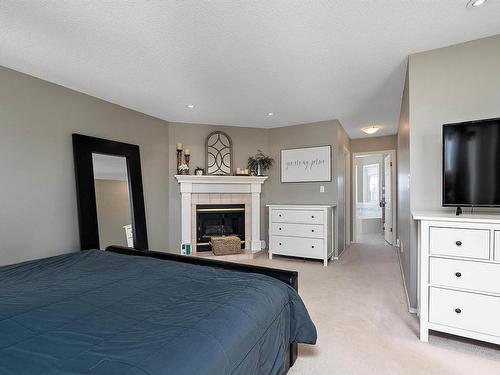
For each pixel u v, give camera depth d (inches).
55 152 115.7
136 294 53.2
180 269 70.3
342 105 146.3
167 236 171.0
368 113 160.9
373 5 68.4
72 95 122.3
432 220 73.7
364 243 234.1
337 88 122.7
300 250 163.9
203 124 183.5
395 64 100.5
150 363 31.1
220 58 95.2
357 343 75.6
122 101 138.8
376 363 66.7
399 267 153.6
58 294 54.1
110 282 61.2
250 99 137.0
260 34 80.6
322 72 106.7
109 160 135.9
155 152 165.3
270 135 197.3
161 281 61.2
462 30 79.9
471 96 86.1
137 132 154.5
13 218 102.3
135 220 144.2
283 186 192.1
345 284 124.9
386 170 246.1
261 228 195.3
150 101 139.2
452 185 79.0
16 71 103.5
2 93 99.7
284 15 71.8
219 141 187.2
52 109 114.9
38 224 109.5
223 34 80.4
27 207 106.3
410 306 95.6
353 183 238.1
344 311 96.2
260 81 115.0
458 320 71.0
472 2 67.5
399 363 66.6
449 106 88.9
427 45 88.0
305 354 70.5
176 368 31.3
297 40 84.0
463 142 77.5
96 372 29.5
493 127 73.9
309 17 72.7
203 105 145.9
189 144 180.2
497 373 62.4
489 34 82.4
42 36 81.1
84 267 75.0
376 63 99.6
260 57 94.6
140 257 86.4
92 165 126.6
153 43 85.4
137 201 146.7
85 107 127.7
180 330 38.4
